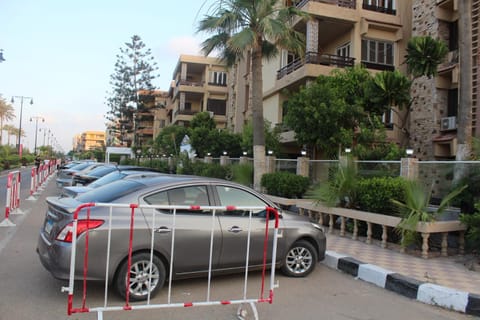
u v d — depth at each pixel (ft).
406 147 55.67
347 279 21.26
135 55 170.50
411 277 19.98
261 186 47.50
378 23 67.92
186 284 18.69
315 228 21.56
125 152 161.27
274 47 52.37
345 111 49.01
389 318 15.89
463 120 33.09
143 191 17.07
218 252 17.85
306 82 65.21
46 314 14.46
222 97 156.35
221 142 89.97
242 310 14.85
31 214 38.01
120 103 170.30
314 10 64.08
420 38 47.80
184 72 156.25
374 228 30.76
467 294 17.03
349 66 66.33
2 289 16.88
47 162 100.83
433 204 29.86
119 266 15.72
